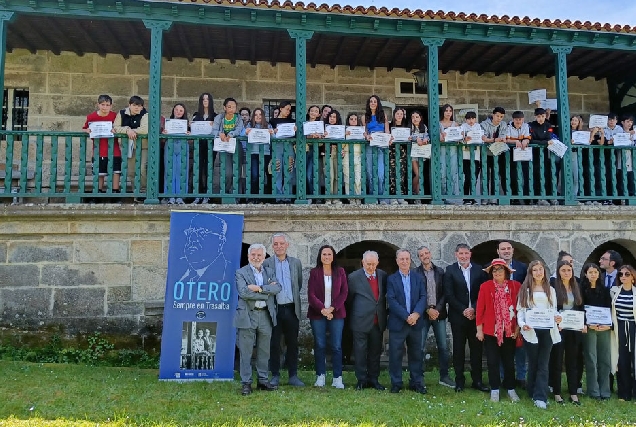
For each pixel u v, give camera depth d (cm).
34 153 1062
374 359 724
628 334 714
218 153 902
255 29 922
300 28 911
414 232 918
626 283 724
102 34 1004
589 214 946
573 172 994
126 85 1112
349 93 1190
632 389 716
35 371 725
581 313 684
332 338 720
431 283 774
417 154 911
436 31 945
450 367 914
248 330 669
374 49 1090
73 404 605
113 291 852
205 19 885
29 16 909
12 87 1083
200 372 717
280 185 905
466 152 980
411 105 1213
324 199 960
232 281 742
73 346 835
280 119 937
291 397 648
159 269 862
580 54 1102
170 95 1126
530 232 945
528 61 1162
